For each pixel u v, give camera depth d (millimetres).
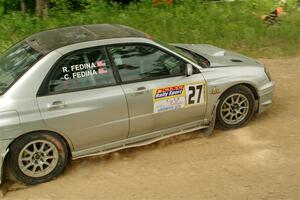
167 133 6137
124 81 5660
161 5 12172
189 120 6191
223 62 6438
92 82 5527
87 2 11680
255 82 6426
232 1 12594
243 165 5699
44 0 11438
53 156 5523
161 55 5898
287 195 5062
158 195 5180
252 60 6863
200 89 6051
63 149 5559
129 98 5648
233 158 5863
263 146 6121
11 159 5309
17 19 10961
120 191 5309
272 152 5965
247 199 5020
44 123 5277
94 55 5551
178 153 6055
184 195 5152
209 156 5938
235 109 6484
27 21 10859
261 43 10383
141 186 5383
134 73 5730
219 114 6383
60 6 11672
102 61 5582
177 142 6328
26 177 5441
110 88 5574
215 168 5664
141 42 5797
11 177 5672
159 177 5547
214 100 6203
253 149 6055
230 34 10547
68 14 11484
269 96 6672
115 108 5598
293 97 7633
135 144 5965
